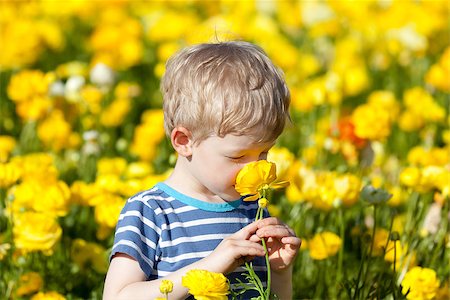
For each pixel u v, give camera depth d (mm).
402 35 7785
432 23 7785
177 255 2975
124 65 7527
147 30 8852
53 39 7934
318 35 8492
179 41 7930
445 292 3791
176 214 3025
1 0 9008
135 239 2924
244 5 9352
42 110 5777
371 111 4777
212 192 3051
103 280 3988
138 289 2848
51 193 3984
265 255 2906
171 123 3014
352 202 4066
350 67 7496
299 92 6398
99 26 8703
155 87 7398
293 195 4359
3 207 4449
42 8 9242
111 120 6250
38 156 4562
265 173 2793
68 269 4074
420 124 6293
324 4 9273
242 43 3111
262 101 2895
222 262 2836
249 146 2891
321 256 3932
